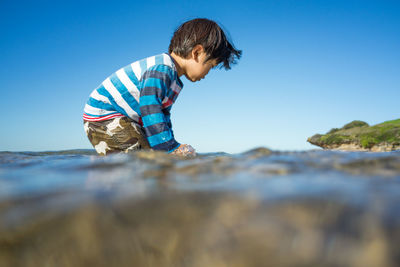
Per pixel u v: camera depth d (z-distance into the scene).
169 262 0.41
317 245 0.35
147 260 0.42
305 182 0.58
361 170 0.75
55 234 0.42
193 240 0.40
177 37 2.49
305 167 0.81
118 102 2.35
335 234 0.36
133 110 2.39
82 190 0.56
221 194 0.50
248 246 0.37
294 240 0.36
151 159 1.06
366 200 0.44
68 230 0.42
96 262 0.42
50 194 0.53
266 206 0.43
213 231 0.40
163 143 2.03
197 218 0.43
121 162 0.98
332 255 0.34
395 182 0.57
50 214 0.45
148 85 2.14
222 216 0.42
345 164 0.85
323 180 0.61
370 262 0.32
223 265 0.38
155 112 2.08
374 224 0.36
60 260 0.41
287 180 0.61
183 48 2.44
